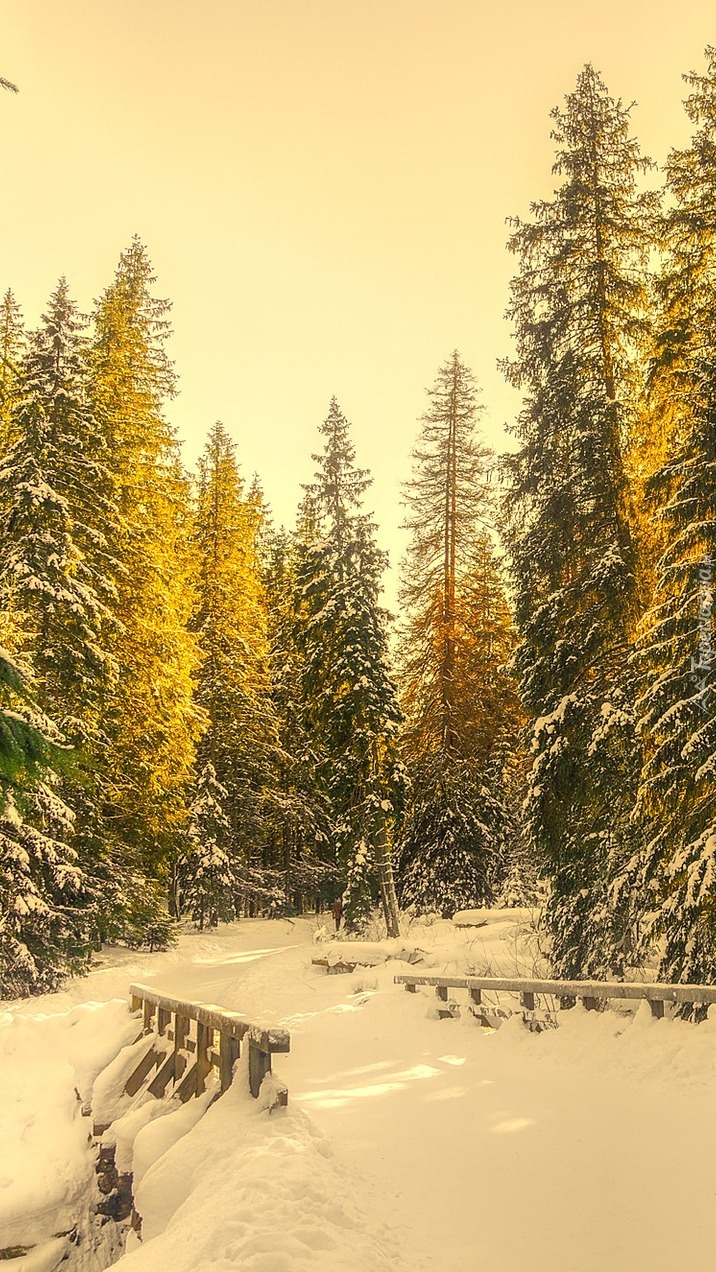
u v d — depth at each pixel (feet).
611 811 54.85
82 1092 36.58
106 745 74.13
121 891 75.10
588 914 56.44
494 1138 24.63
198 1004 32.50
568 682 58.75
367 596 104.22
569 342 63.31
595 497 59.06
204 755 120.37
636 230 62.49
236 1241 17.53
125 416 88.84
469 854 103.04
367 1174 22.09
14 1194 31.94
